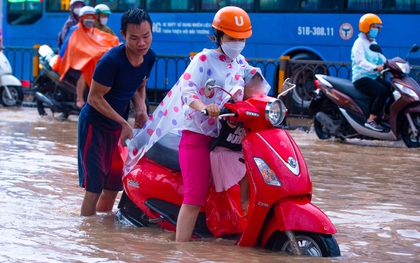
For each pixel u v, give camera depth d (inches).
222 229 291.9
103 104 320.5
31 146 576.7
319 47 874.1
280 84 824.9
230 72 285.1
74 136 655.8
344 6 855.1
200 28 957.8
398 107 626.2
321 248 262.7
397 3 816.3
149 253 269.4
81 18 751.1
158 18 994.7
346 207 368.2
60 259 258.7
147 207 312.8
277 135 270.7
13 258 258.2
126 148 344.2
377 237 305.9
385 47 822.5
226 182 287.0
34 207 356.5
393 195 403.5
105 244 284.2
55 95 811.4
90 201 337.7
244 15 278.2
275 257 263.4
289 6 893.2
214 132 285.0
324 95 681.0
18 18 1124.5
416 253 280.1
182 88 283.4
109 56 315.9
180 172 308.3
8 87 951.0
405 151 614.9
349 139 705.6
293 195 263.1
